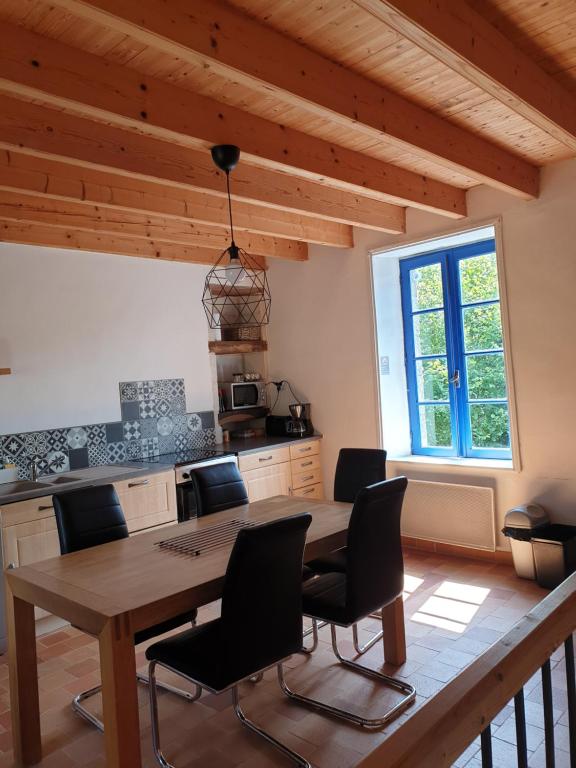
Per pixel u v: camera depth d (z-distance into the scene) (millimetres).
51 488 3631
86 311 4457
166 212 3535
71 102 2113
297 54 2193
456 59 2025
